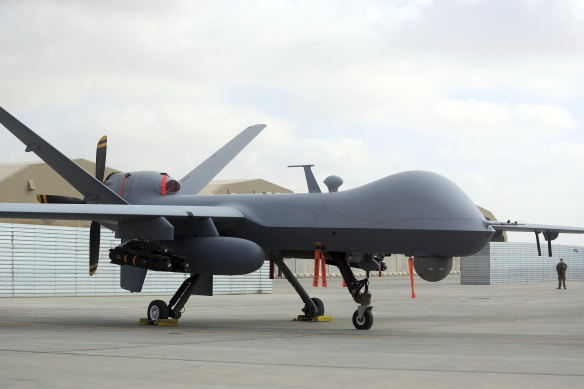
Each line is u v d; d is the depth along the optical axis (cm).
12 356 902
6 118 1451
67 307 2164
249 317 1805
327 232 1415
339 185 1474
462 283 4881
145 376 744
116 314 1855
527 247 5184
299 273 5934
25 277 2711
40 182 3475
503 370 795
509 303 2509
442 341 1145
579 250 5806
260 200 1522
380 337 1221
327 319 1692
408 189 1346
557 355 940
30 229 2736
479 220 1312
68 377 733
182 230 1474
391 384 702
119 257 1509
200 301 2617
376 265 1462
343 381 719
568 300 2711
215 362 854
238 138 1998
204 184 1786
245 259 1385
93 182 1538
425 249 1323
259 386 689
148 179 1709
